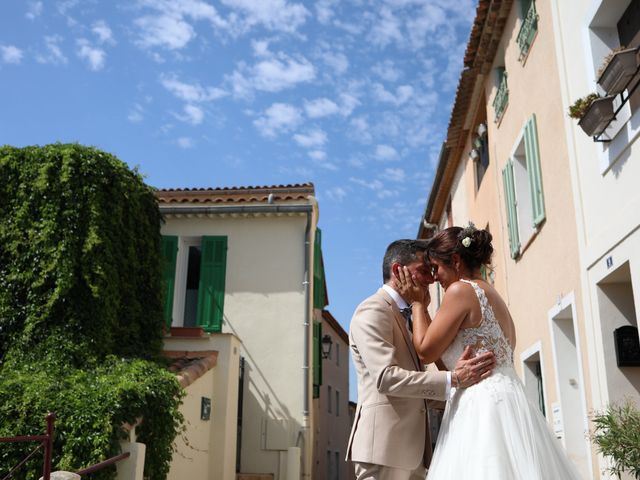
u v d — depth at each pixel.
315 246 15.27
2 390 7.68
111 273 10.17
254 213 14.16
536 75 9.80
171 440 8.36
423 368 3.59
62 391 7.77
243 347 13.52
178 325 13.98
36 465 7.21
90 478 7.11
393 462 3.26
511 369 3.44
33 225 9.93
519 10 10.84
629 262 6.51
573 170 8.11
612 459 5.93
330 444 29.91
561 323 9.13
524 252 10.70
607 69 6.26
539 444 3.20
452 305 3.42
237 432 12.93
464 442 3.18
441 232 3.68
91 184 10.26
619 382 7.00
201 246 14.17
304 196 14.22
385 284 3.73
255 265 14.05
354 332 3.48
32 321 9.51
